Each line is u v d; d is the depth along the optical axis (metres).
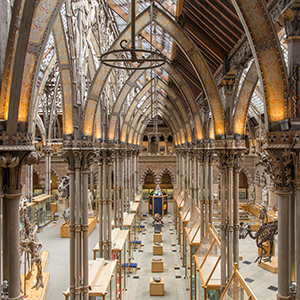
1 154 5.14
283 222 5.98
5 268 5.48
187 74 18.20
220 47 11.77
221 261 11.41
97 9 13.60
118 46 11.60
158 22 11.55
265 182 37.16
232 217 11.44
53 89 36.66
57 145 43.81
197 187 22.95
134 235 27.09
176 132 37.44
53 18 5.95
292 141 5.86
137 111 30.98
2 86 5.19
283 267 5.96
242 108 11.22
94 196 37.03
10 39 5.10
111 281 13.09
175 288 19.08
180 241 25.09
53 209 40.44
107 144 16.97
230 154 11.34
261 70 6.17
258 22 6.07
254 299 7.10
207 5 9.95
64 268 20.53
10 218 5.46
